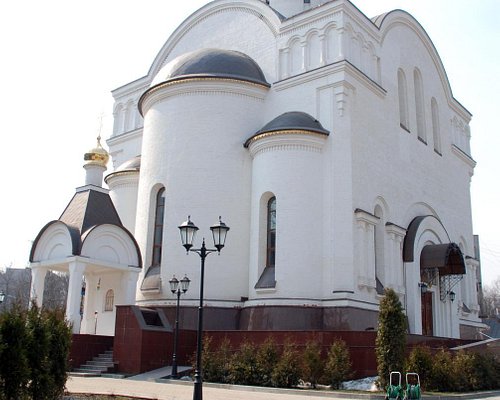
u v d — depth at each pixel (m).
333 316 24.92
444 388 19.11
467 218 40.03
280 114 29.64
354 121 27.70
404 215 31.38
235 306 26.92
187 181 28.70
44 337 12.38
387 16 33.16
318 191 26.92
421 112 36.28
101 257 26.25
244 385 19.39
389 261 28.83
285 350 20.22
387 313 18.95
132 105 39.66
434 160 36.50
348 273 25.38
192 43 36.25
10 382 11.33
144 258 29.47
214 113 29.33
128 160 37.69
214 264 27.48
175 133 29.56
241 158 29.06
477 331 37.62
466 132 42.91
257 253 27.14
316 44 29.47
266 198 27.72
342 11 28.75
